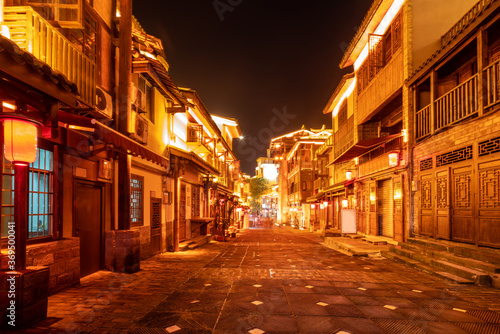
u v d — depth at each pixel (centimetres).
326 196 2473
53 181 550
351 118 1819
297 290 582
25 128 376
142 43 857
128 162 762
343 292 569
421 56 1098
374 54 1352
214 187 1938
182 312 452
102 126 541
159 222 1109
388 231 1347
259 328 394
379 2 1248
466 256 732
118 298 519
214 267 827
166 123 1197
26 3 513
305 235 2286
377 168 1406
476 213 747
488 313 453
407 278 693
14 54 316
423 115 1023
